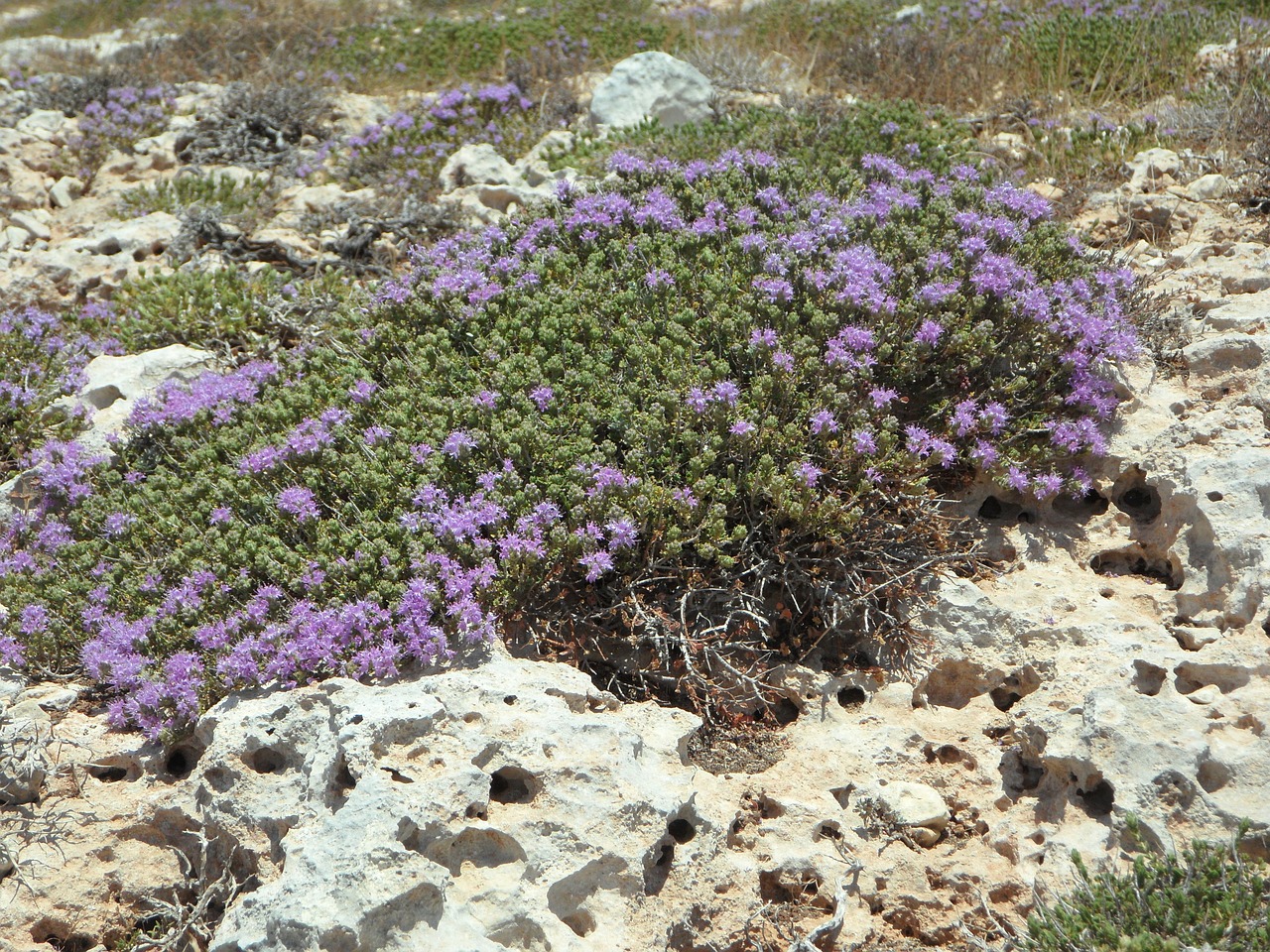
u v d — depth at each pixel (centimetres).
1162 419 511
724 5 1667
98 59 1369
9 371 671
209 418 593
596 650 450
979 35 1148
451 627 434
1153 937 314
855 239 600
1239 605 420
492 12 1595
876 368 521
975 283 538
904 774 409
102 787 422
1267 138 764
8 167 950
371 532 466
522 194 862
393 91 1220
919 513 476
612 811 363
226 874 378
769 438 477
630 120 998
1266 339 522
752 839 384
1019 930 358
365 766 364
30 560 523
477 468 484
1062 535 495
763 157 682
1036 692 423
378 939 322
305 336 683
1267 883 331
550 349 548
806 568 464
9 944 375
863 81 1073
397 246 839
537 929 339
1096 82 949
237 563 470
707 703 434
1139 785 368
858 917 368
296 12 1568
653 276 564
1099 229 725
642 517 448
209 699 432
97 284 812
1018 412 526
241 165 1002
